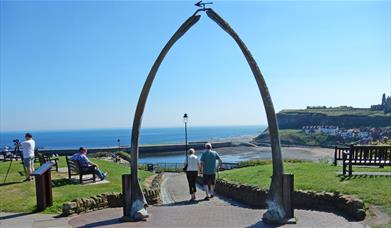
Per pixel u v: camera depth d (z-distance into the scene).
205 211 10.77
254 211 10.70
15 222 9.16
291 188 9.16
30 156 14.55
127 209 9.75
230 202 13.90
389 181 12.12
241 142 126.62
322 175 13.93
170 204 12.52
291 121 165.25
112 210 10.98
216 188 16.97
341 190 11.07
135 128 10.00
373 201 9.98
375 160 14.33
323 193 10.98
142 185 14.82
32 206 10.55
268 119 9.45
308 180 12.96
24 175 15.98
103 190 12.52
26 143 14.49
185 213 10.45
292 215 9.12
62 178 15.32
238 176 16.84
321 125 148.50
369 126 137.12
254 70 9.63
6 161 23.42
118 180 15.27
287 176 9.18
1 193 12.13
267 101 9.51
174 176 24.95
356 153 14.41
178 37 10.02
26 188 12.79
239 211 10.73
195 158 13.19
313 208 11.09
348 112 151.62
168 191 16.89
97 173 14.90
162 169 33.81
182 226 8.88
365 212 9.30
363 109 154.75
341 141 121.31
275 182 9.23
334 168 16.17
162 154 87.00
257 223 9.11
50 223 9.10
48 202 10.60
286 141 135.75
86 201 10.72
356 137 118.75
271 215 9.06
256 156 86.75
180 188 17.98
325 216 9.70
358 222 8.93
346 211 9.86
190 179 13.18
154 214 10.34
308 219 9.37
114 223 9.22
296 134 139.88
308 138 133.75
